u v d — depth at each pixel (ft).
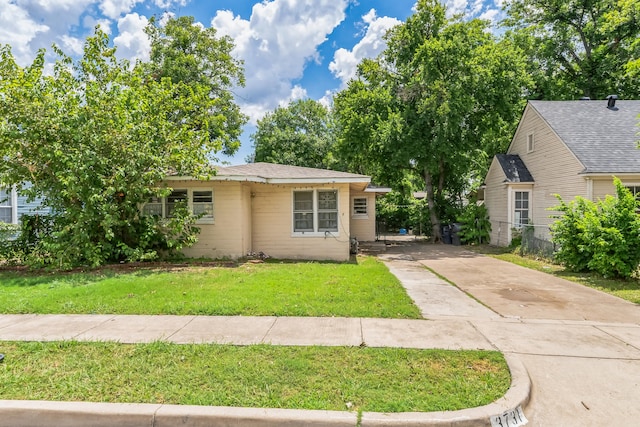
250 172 39.32
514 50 66.90
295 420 8.80
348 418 8.79
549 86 73.92
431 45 55.83
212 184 37.01
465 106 55.42
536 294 22.58
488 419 8.89
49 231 33.94
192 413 9.01
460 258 42.45
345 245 39.04
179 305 18.39
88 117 28.96
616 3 63.57
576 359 12.45
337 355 12.42
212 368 11.41
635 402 9.88
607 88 72.69
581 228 27.94
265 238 39.68
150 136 31.17
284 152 112.78
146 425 9.02
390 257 43.75
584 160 40.50
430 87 56.59
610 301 20.72
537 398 10.09
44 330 15.01
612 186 39.93
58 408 9.26
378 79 67.26
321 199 39.29
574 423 9.04
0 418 9.30
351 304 18.94
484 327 15.74
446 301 20.62
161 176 31.50
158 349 12.87
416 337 14.30
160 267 31.14
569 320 16.96
